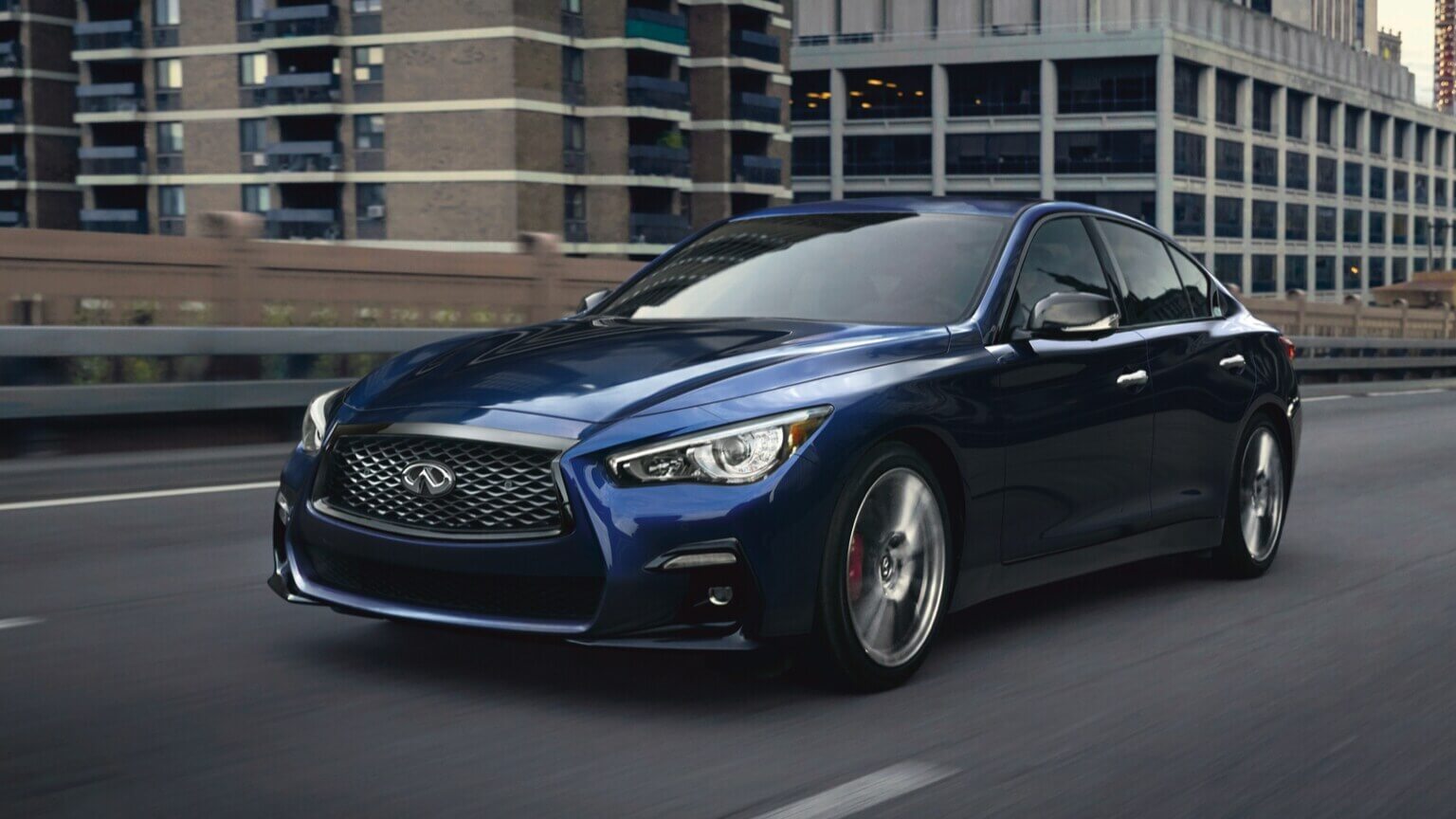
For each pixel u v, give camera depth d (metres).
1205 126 76.12
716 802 3.30
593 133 56.19
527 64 53.56
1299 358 20.62
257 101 57.75
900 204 5.44
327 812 3.17
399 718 3.88
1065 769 3.60
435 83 54.00
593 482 3.80
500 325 11.88
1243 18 81.06
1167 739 3.86
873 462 4.12
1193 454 5.70
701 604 3.84
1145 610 5.50
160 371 9.57
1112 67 73.88
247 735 3.71
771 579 3.86
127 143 61.84
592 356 4.29
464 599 3.98
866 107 79.31
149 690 4.11
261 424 10.16
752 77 63.72
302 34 55.28
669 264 5.46
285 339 10.09
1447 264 105.62
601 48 55.81
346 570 4.18
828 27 80.94
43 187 65.00
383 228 55.25
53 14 64.88
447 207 54.16
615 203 56.34
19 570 5.80
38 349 8.81
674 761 3.58
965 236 5.07
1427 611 5.55
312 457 4.36
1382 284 96.25
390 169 55.00
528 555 3.84
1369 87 93.81
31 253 9.03
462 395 4.11
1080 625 5.21
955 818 3.24
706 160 62.19
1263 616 5.42
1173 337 5.62
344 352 10.48
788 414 3.94
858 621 4.11
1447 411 16.17
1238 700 4.27
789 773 3.51
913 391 4.26
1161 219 73.06
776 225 5.47
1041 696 4.26
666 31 57.19
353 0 55.16
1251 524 6.18
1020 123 75.69
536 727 3.82
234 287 10.04
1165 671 4.59
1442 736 3.94
